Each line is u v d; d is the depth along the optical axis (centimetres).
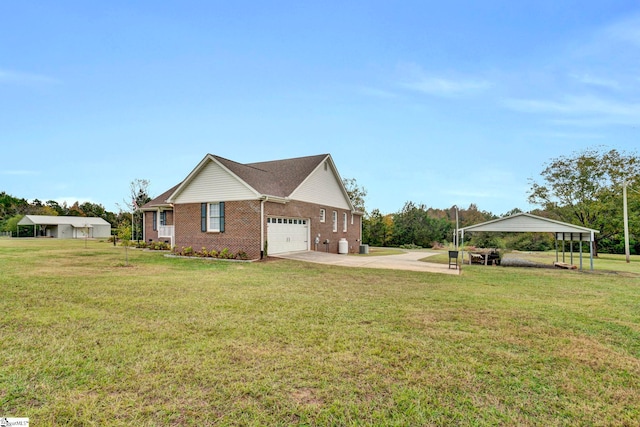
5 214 6519
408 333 515
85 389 335
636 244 2728
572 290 922
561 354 442
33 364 389
